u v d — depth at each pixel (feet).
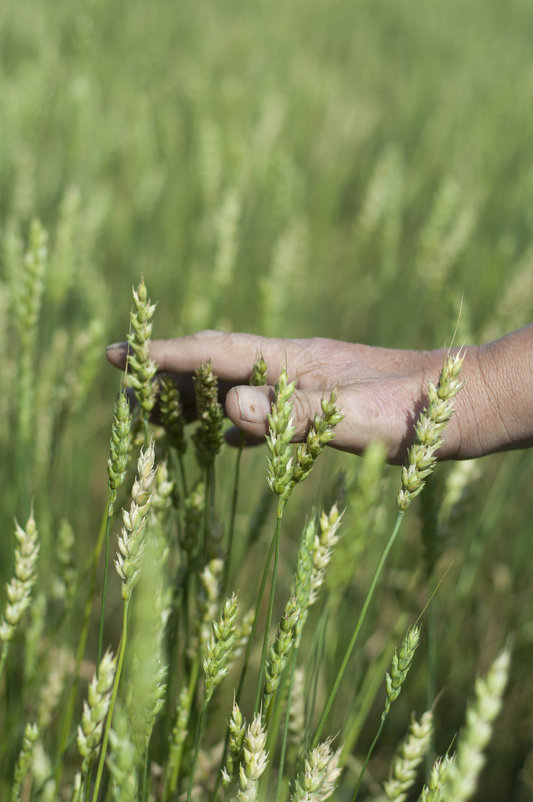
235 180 8.00
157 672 3.01
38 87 7.83
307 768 2.99
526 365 3.42
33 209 6.77
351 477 3.39
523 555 5.45
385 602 5.21
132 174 8.34
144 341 3.22
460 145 12.00
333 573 3.10
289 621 3.05
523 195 9.50
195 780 3.67
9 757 3.63
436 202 6.73
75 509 4.85
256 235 8.09
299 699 3.53
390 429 3.36
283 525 5.32
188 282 6.54
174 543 4.05
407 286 7.52
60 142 8.12
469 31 21.85
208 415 3.34
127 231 7.60
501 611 5.31
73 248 5.03
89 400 6.09
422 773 4.30
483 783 4.42
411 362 3.53
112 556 4.98
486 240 9.18
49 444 4.41
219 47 16.29
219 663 3.06
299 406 3.28
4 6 12.64
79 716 4.05
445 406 3.04
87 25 7.89
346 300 8.28
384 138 13.26
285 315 6.47
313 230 9.43
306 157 11.37
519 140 12.64
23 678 3.88
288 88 12.85
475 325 6.82
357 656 4.12
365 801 3.99
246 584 5.08
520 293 5.90
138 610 2.80
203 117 10.14
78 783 3.12
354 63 18.44
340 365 3.54
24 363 3.87
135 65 12.38
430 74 16.62
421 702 4.60
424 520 3.73
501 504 4.81
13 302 4.49
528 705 4.78
